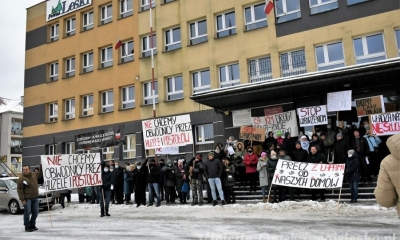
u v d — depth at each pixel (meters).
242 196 12.96
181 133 13.20
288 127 14.52
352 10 15.61
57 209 15.13
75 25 25.36
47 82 25.95
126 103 22.41
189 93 19.58
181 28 20.39
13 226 10.36
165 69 20.64
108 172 11.71
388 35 14.75
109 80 22.88
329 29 16.03
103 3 23.94
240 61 18.17
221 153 12.95
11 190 14.64
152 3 21.92
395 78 12.89
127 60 22.72
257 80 17.84
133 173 14.61
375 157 12.32
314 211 9.54
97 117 23.02
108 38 23.39
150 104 20.92
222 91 14.53
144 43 22.12
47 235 8.19
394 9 14.75
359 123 14.20
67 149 24.50
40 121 25.81
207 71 19.55
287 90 14.11
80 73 24.42
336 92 13.10
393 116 11.60
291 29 16.97
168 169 13.50
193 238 6.90
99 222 10.09
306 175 10.43
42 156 10.99
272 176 11.45
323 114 13.30
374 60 15.20
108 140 16.77
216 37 19.28
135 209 12.84
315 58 16.41
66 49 25.39
